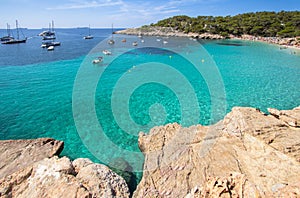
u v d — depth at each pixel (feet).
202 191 23.03
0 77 88.43
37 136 45.09
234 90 71.10
